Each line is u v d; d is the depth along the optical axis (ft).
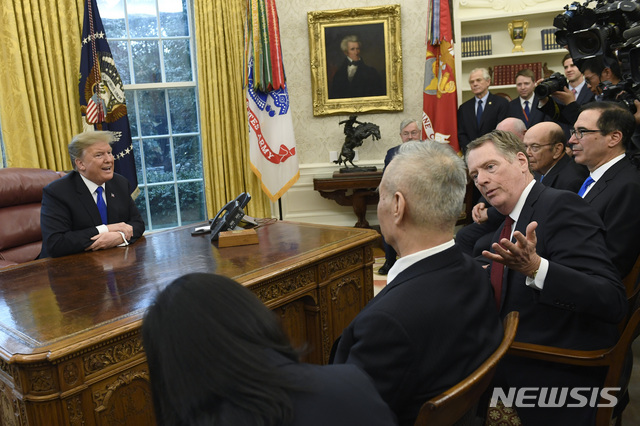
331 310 8.04
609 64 7.93
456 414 3.37
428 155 4.07
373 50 19.17
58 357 4.62
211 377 2.28
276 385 2.35
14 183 11.17
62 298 6.11
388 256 15.48
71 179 9.48
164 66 18.66
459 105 18.93
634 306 5.62
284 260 7.24
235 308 2.47
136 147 18.65
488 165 5.66
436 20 17.48
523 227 5.57
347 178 18.44
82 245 8.54
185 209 19.56
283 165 18.11
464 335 3.77
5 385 5.10
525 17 18.57
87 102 16.07
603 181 6.95
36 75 15.64
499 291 5.82
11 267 7.79
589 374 5.37
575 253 5.10
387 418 2.61
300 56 19.56
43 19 15.58
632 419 7.58
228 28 17.87
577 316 5.40
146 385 5.49
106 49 16.22
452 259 4.05
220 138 18.20
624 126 6.91
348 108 19.54
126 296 6.04
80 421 4.93
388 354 3.59
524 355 5.35
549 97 9.70
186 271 6.93
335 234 8.79
